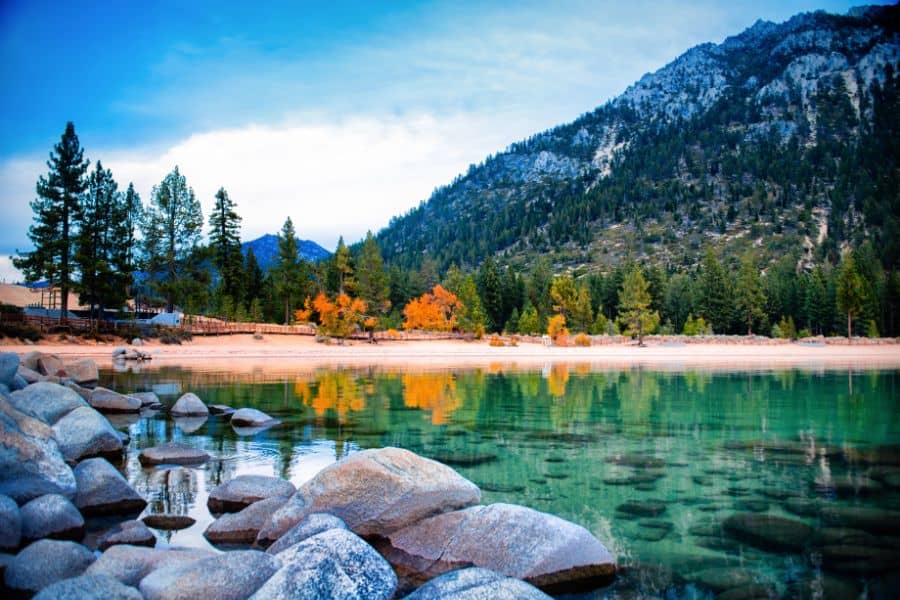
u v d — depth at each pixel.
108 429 10.81
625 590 5.48
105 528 6.95
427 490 6.62
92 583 4.24
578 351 56.66
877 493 8.55
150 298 61.66
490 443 12.57
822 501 8.20
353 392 22.41
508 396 21.36
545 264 126.38
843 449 11.74
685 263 167.62
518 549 5.72
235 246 77.62
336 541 4.94
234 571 4.61
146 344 49.00
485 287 100.62
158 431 13.71
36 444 7.67
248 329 61.66
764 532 6.98
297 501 6.73
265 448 11.80
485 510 6.29
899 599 5.18
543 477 9.66
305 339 62.31
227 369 33.28
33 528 6.29
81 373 22.16
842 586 5.48
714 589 5.47
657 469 10.20
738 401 19.64
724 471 10.01
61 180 49.56
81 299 53.41
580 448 12.04
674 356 50.78
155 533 6.86
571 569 5.61
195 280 61.62
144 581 4.70
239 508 7.86
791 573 5.81
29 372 16.50
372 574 4.77
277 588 4.30
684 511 7.81
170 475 9.55
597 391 23.16
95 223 51.56
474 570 4.73
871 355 51.72
